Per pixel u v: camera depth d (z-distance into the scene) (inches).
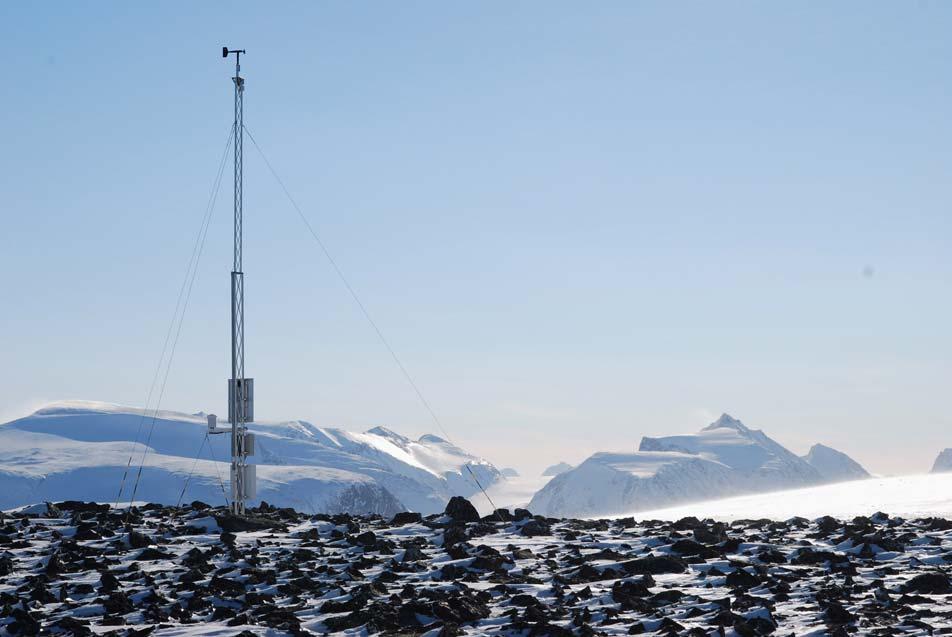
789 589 1165.7
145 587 1237.7
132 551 1487.5
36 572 1347.2
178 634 1010.7
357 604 1095.0
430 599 1112.8
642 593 1147.3
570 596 1144.8
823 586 1182.9
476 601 1114.1
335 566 1373.0
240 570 1315.2
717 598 1125.7
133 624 1063.0
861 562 1358.3
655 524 1859.0
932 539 1523.1
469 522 1827.0
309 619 1067.3
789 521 1930.4
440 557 1422.2
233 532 1690.5
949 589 1150.3
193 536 1633.9
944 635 924.6
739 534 1679.4
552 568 1347.2
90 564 1368.1
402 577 1285.7
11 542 1557.6
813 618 1011.3
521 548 1520.7
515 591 1188.5
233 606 1140.5
